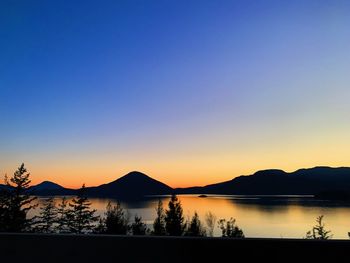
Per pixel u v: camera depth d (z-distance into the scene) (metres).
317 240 2.76
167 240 2.88
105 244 2.91
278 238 2.85
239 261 2.78
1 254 2.97
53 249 2.94
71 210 47.66
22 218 41.16
